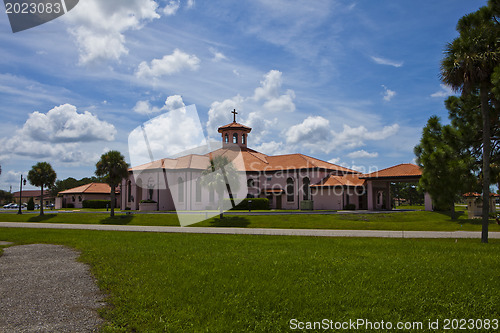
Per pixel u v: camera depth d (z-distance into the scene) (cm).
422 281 844
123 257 1248
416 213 3394
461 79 1706
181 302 711
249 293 752
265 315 638
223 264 1064
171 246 1542
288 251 1344
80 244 1689
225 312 653
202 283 838
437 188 1955
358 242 1658
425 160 2002
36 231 2497
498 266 1020
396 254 1261
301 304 690
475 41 1642
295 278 883
